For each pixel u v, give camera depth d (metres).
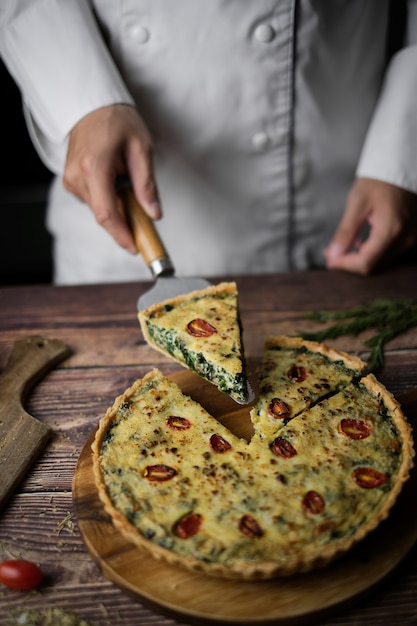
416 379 0.79
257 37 0.94
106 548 0.59
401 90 0.96
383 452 0.63
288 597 0.55
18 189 1.43
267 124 1.00
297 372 0.73
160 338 0.79
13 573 0.56
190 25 0.93
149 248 0.84
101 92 0.90
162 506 0.59
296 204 1.08
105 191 0.84
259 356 0.83
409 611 0.56
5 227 1.44
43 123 0.97
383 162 0.96
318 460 0.62
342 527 0.57
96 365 0.83
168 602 0.55
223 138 1.01
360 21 0.98
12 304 0.94
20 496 0.66
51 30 0.91
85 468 0.66
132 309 0.92
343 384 0.72
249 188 1.05
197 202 1.06
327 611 0.55
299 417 0.67
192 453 0.64
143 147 0.88
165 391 0.71
